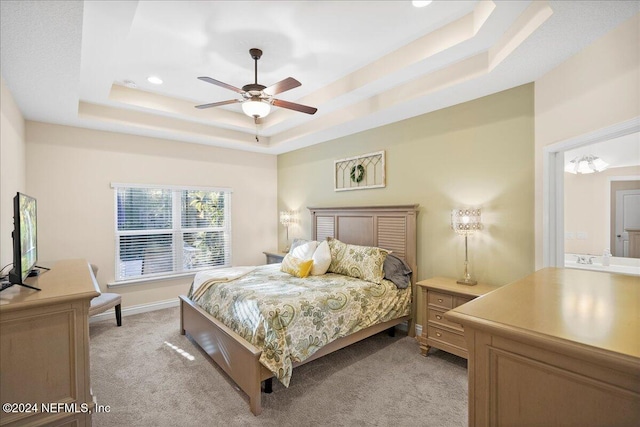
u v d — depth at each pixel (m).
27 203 1.82
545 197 2.53
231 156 5.21
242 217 5.34
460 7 2.18
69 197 3.79
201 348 3.13
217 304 2.89
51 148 3.67
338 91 3.41
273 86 2.50
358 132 4.26
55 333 1.46
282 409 2.19
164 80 3.36
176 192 4.65
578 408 0.83
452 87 2.78
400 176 3.76
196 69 3.08
